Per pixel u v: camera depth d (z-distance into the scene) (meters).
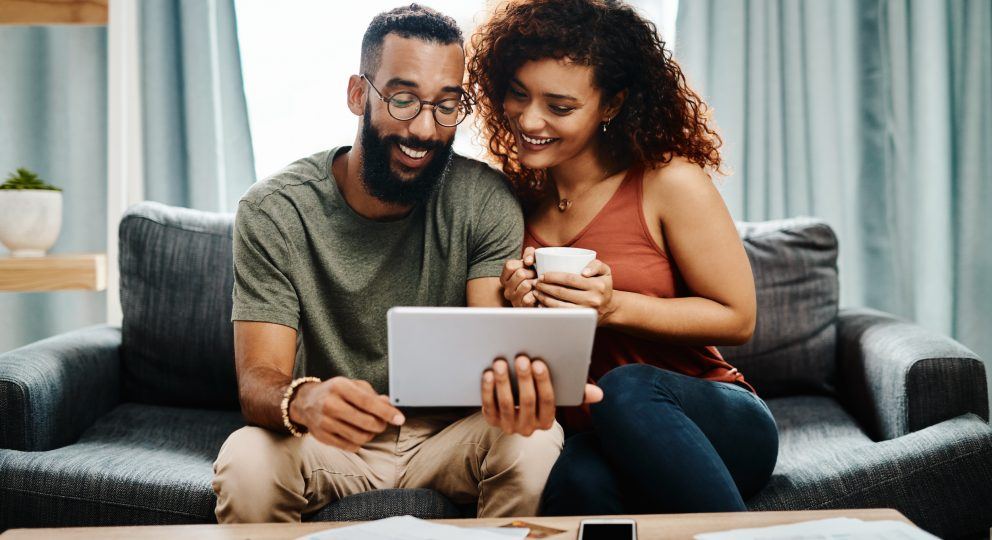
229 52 2.50
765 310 2.12
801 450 1.78
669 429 1.34
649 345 1.63
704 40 2.53
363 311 1.67
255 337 1.55
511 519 1.17
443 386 1.22
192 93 2.47
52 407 1.78
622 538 1.06
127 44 2.48
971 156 2.65
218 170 2.51
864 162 2.63
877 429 1.87
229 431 1.96
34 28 2.60
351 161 1.67
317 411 1.25
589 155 1.70
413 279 1.70
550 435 1.50
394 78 1.57
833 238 2.20
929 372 1.74
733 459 1.48
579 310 1.17
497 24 1.69
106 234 2.64
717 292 1.61
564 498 1.41
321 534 1.09
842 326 2.16
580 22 1.59
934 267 2.63
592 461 1.44
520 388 1.21
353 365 1.69
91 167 2.63
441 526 1.12
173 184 2.53
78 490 1.58
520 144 1.67
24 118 2.61
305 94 2.59
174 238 2.12
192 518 1.55
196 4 2.46
